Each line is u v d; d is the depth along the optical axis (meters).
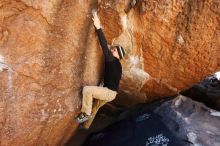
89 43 5.18
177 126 6.06
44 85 4.70
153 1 5.19
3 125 4.34
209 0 5.09
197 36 5.33
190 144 5.76
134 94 6.37
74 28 4.91
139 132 6.01
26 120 4.58
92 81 5.39
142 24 5.38
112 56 5.15
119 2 5.19
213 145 5.82
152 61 5.73
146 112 6.42
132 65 5.82
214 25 5.23
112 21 5.34
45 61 4.64
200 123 6.18
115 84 5.27
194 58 5.57
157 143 5.75
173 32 5.38
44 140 5.10
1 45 4.19
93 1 5.15
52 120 4.95
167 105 6.41
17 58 4.35
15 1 4.18
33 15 4.39
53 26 4.65
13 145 4.56
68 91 5.04
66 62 4.91
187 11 5.22
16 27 4.27
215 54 5.49
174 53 5.57
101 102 5.37
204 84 7.73
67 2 4.73
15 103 4.41
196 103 6.55
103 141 6.17
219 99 7.29
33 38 4.45
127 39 5.54
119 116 6.94
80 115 5.35
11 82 4.33
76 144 6.69
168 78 5.93
